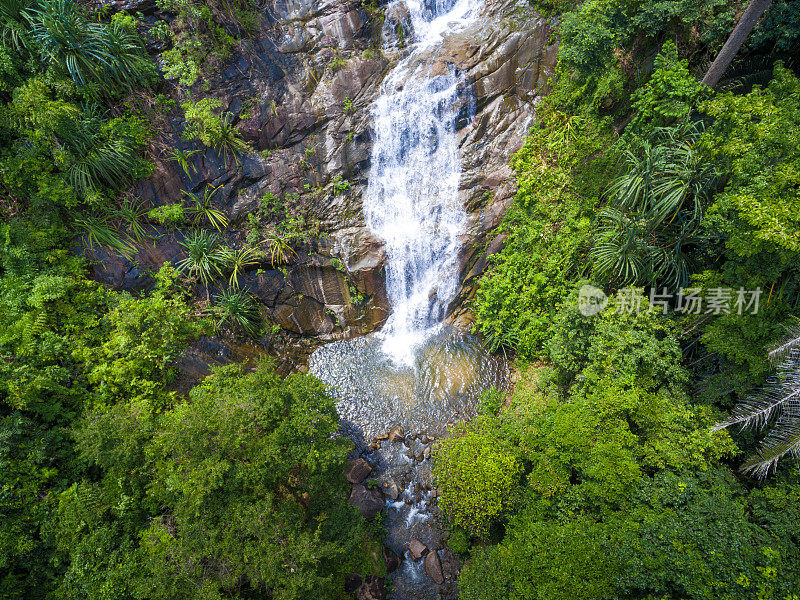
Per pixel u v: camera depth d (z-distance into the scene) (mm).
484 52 15578
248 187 14742
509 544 9039
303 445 9141
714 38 11984
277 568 7715
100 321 12125
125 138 12805
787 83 8695
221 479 8070
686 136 11531
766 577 6750
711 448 8906
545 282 13492
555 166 14508
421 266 15750
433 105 15531
